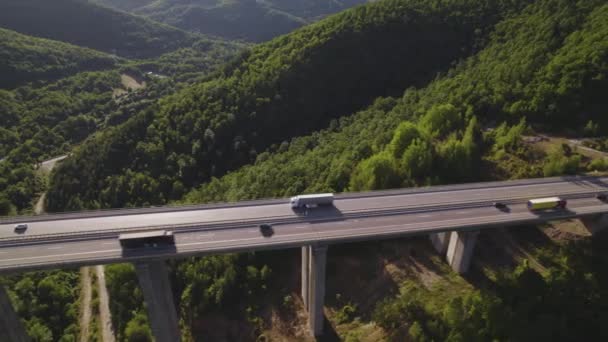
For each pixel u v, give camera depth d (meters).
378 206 86.25
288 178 112.88
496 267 84.88
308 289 86.56
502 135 112.44
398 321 78.50
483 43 163.88
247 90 155.50
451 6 180.00
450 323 71.06
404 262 91.19
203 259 99.44
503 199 88.81
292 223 80.19
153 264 72.31
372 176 97.88
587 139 109.19
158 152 140.25
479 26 172.25
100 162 142.38
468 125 117.69
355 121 143.75
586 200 88.19
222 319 94.00
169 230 77.31
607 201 87.56
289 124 154.75
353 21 176.62
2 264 66.88
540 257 83.56
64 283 108.12
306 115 158.00
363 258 96.75
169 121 152.12
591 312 68.50
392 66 170.88
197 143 141.38
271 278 99.12
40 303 98.25
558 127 114.56
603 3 135.62
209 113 150.38
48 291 100.31
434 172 103.69
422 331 72.56
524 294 73.25
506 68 129.88
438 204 86.94
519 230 91.31
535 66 124.31
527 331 66.19
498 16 170.62
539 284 72.81
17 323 74.81
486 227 80.19
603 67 112.31
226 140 145.62
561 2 145.88
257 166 128.12
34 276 107.38
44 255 69.62
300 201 84.81
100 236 75.12
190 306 96.00
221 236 75.81
